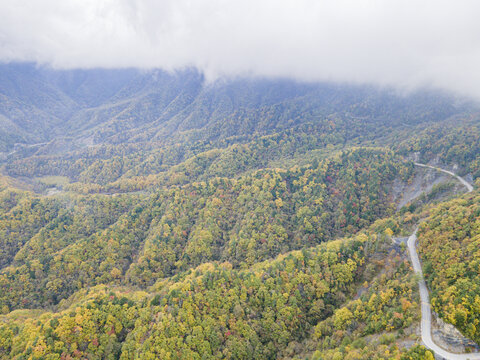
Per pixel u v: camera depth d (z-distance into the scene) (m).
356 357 97.56
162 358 116.50
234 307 139.50
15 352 122.44
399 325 107.50
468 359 89.94
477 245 118.19
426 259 137.25
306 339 129.88
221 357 122.31
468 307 95.12
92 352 126.00
